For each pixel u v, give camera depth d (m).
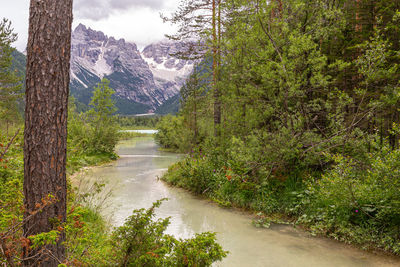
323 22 7.50
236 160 8.28
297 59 7.08
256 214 7.53
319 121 8.24
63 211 3.14
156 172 14.98
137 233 3.38
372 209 5.54
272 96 8.12
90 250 3.62
